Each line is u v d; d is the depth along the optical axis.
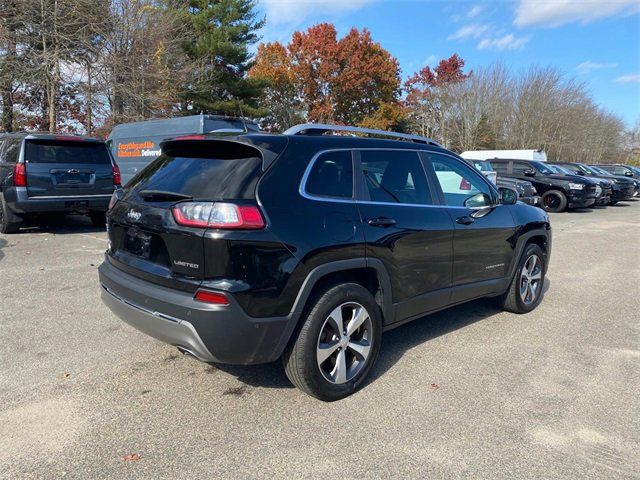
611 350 4.29
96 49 19.11
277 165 3.04
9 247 7.97
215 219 2.76
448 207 4.12
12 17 18.61
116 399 3.25
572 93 54.28
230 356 2.86
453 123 49.31
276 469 2.57
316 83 42.59
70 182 8.77
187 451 2.70
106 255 3.72
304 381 3.12
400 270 3.62
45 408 3.12
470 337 4.55
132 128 13.75
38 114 21.88
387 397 3.36
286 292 2.91
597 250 9.52
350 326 3.33
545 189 17.56
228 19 27.19
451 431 2.96
